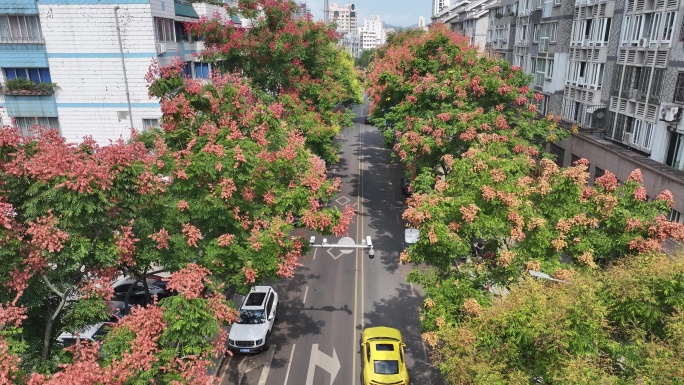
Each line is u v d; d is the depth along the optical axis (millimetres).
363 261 26000
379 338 17594
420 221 13398
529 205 13688
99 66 26688
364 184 39156
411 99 25625
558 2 31703
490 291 14016
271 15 27469
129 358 9484
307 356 18328
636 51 23188
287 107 27547
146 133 17938
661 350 9203
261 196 15688
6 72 26797
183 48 30250
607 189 13602
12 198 11156
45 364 11008
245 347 18172
